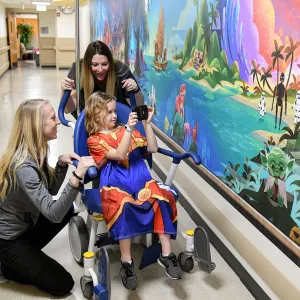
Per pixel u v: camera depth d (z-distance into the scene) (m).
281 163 1.80
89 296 1.88
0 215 1.81
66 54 15.35
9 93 8.52
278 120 1.81
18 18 25.02
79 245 2.14
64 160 1.95
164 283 2.06
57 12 14.91
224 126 2.40
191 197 2.95
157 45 3.78
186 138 3.11
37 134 1.75
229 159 2.36
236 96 2.22
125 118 2.28
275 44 1.80
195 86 2.86
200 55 2.73
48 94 8.48
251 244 2.03
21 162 1.71
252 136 2.06
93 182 2.45
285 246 1.79
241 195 2.22
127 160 2.02
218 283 2.07
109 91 2.36
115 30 5.98
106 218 1.87
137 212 1.86
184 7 3.01
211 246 2.46
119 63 2.46
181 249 2.39
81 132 2.12
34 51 20.64
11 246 1.82
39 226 2.01
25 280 1.99
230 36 2.25
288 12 1.69
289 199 1.75
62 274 1.90
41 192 1.71
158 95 3.85
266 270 1.88
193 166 2.99
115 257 2.29
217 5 2.41
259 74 1.96
